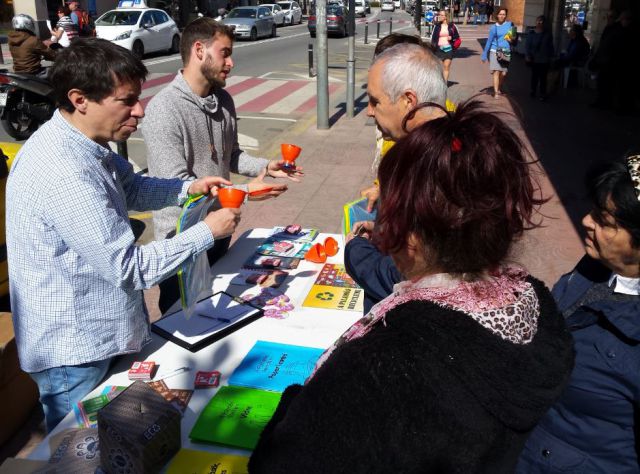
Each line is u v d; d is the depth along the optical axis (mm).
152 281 1793
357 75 15094
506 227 946
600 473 1546
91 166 1780
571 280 1696
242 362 1946
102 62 1720
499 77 11586
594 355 1496
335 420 849
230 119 3062
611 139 8602
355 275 1756
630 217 1378
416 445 841
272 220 5645
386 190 993
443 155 927
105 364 1952
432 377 847
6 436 2859
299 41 24000
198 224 1868
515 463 971
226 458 1529
